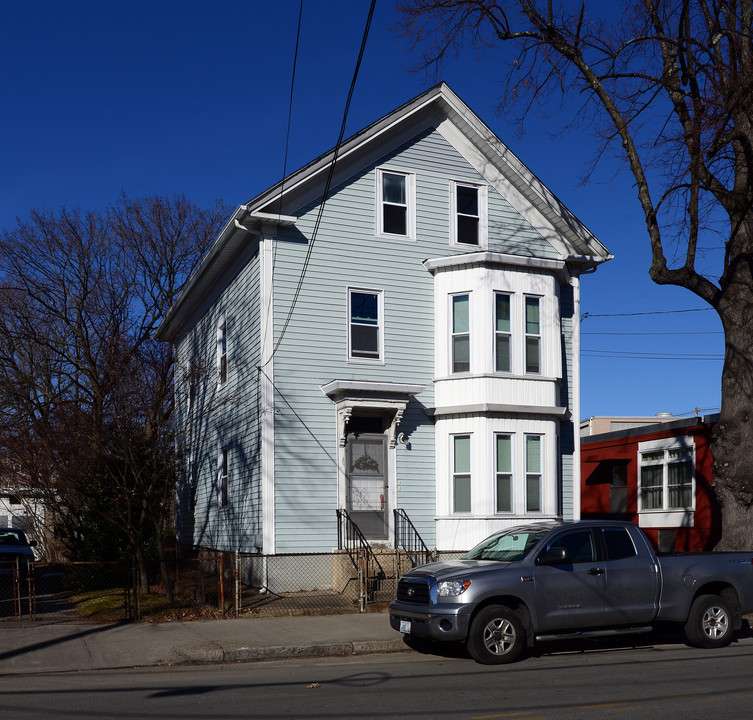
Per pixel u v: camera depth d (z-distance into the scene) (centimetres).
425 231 1989
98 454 1747
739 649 1219
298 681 991
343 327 1873
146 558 1948
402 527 1853
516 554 1159
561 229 2136
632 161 1638
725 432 1560
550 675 1002
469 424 1870
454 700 855
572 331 2116
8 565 2100
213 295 2319
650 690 895
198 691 931
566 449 2062
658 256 1608
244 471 1911
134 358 2078
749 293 1566
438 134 2045
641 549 1194
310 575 1762
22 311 3098
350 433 1862
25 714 817
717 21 1541
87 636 1292
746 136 1477
